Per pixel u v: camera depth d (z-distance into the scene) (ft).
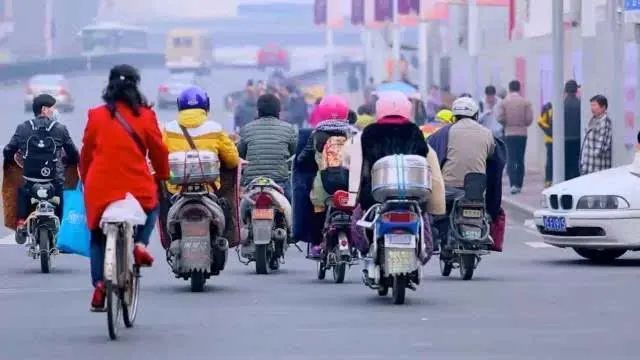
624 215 187.32
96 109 122.01
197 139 154.81
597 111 273.13
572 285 164.14
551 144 322.14
